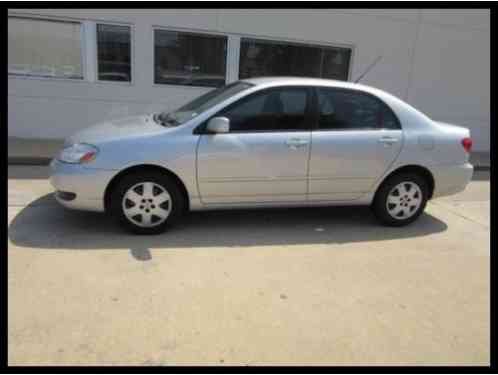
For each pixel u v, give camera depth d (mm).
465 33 9156
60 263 3387
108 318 2701
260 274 3424
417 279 3545
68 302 2846
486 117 9891
